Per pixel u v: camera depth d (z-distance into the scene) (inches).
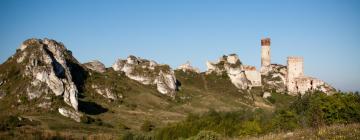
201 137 2498.8
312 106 2994.6
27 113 5802.2
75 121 5782.5
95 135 4874.5
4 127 4596.5
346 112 2701.8
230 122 4148.6
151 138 4402.1
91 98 7411.4
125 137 4498.0
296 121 3100.4
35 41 7667.3
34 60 7037.4
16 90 6520.7
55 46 7613.2
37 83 6545.3
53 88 6476.4
